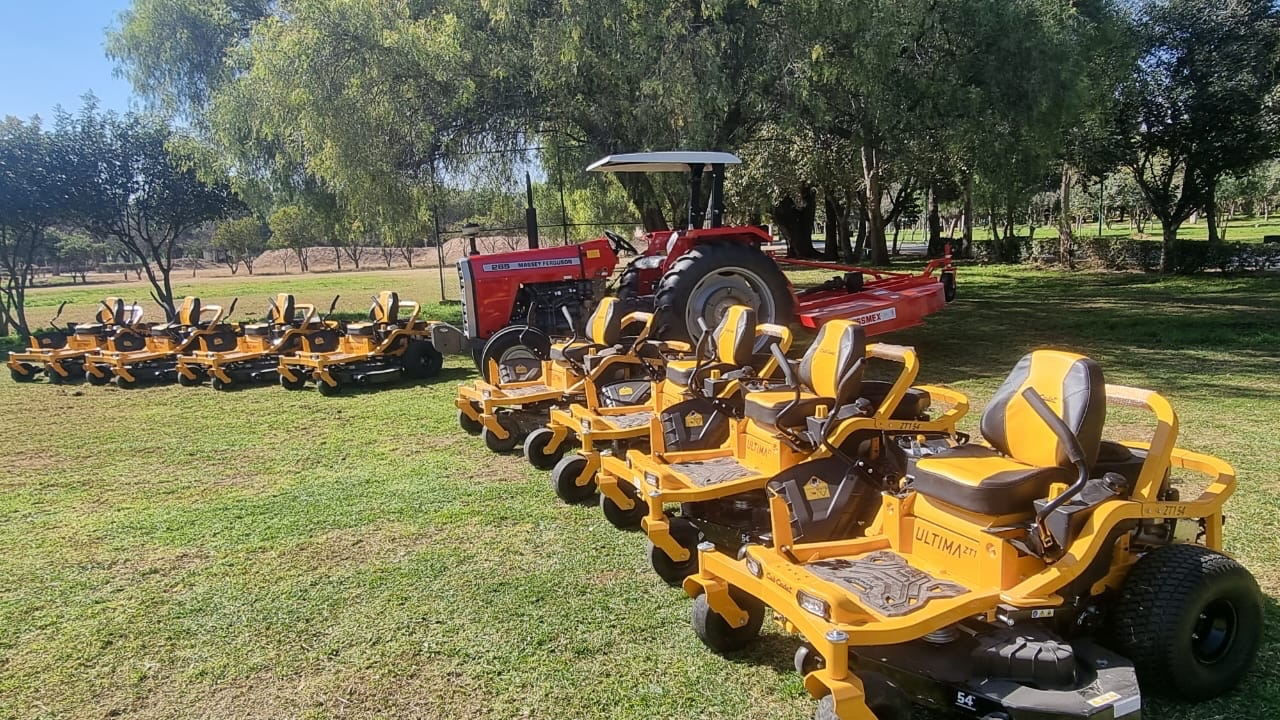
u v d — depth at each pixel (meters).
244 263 52.47
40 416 8.71
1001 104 11.09
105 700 3.25
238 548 4.71
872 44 9.86
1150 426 6.36
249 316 18.67
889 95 10.85
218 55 15.95
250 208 15.73
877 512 3.75
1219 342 9.89
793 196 28.91
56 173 14.11
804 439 4.01
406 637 3.64
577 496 5.31
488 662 3.41
